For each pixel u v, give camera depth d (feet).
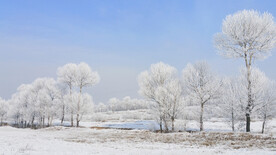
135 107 426.92
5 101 236.63
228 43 73.36
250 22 68.90
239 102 72.49
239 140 58.49
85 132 101.30
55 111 159.74
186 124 94.99
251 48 69.77
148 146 53.47
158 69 96.07
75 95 141.28
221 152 39.81
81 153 38.29
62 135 87.97
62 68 143.74
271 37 67.15
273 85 72.54
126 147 51.31
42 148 45.06
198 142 59.93
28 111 172.55
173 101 88.38
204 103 88.69
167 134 81.41
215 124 123.44
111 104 442.50
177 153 38.19
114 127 132.05
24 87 207.82
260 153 36.52
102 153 38.68
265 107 72.28
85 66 140.77
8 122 241.14
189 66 92.07
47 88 165.27
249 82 71.92
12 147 45.01
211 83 86.33
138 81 98.27
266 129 81.35
